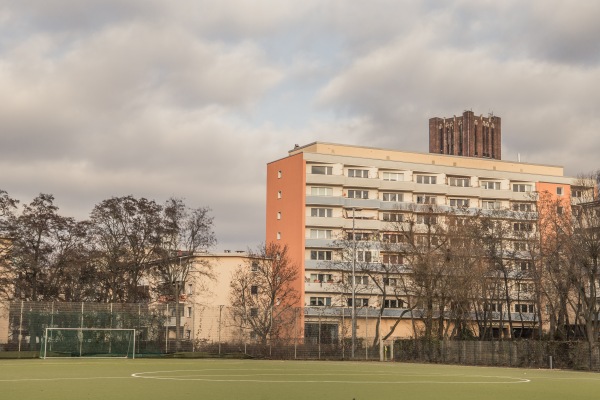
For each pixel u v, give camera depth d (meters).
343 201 134.38
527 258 107.25
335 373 49.56
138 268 102.44
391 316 129.75
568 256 84.88
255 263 120.50
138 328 78.56
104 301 101.88
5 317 74.00
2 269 95.69
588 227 84.81
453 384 39.91
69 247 100.06
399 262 114.62
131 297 100.88
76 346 76.12
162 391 31.45
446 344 81.25
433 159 146.00
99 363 62.34
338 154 139.12
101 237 101.31
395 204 134.25
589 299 88.62
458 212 132.62
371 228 133.25
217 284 128.38
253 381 39.06
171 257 104.81
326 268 131.62
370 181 136.88
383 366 66.62
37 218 98.38
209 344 81.56
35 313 75.00
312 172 135.00
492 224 102.25
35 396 28.39
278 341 82.81
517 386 39.03
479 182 146.25
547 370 64.69
